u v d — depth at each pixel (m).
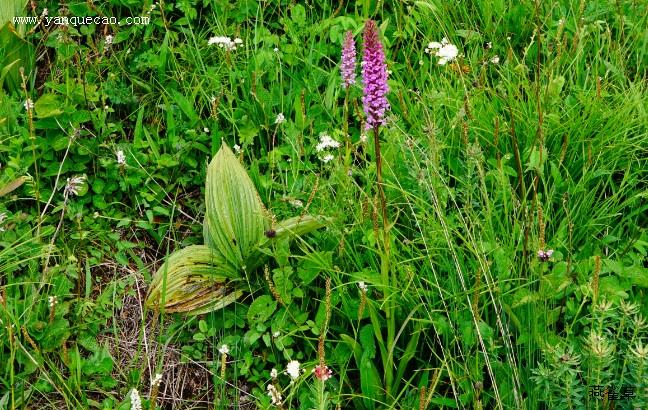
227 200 1.45
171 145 1.60
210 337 1.47
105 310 1.47
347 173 1.46
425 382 1.37
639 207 1.49
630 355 1.24
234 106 1.67
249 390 1.43
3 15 1.67
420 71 1.68
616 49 1.66
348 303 1.42
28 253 1.47
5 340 1.39
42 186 1.55
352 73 1.45
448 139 1.55
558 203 1.49
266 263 1.49
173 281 1.44
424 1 1.75
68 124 1.57
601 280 1.35
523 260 1.36
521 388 1.33
